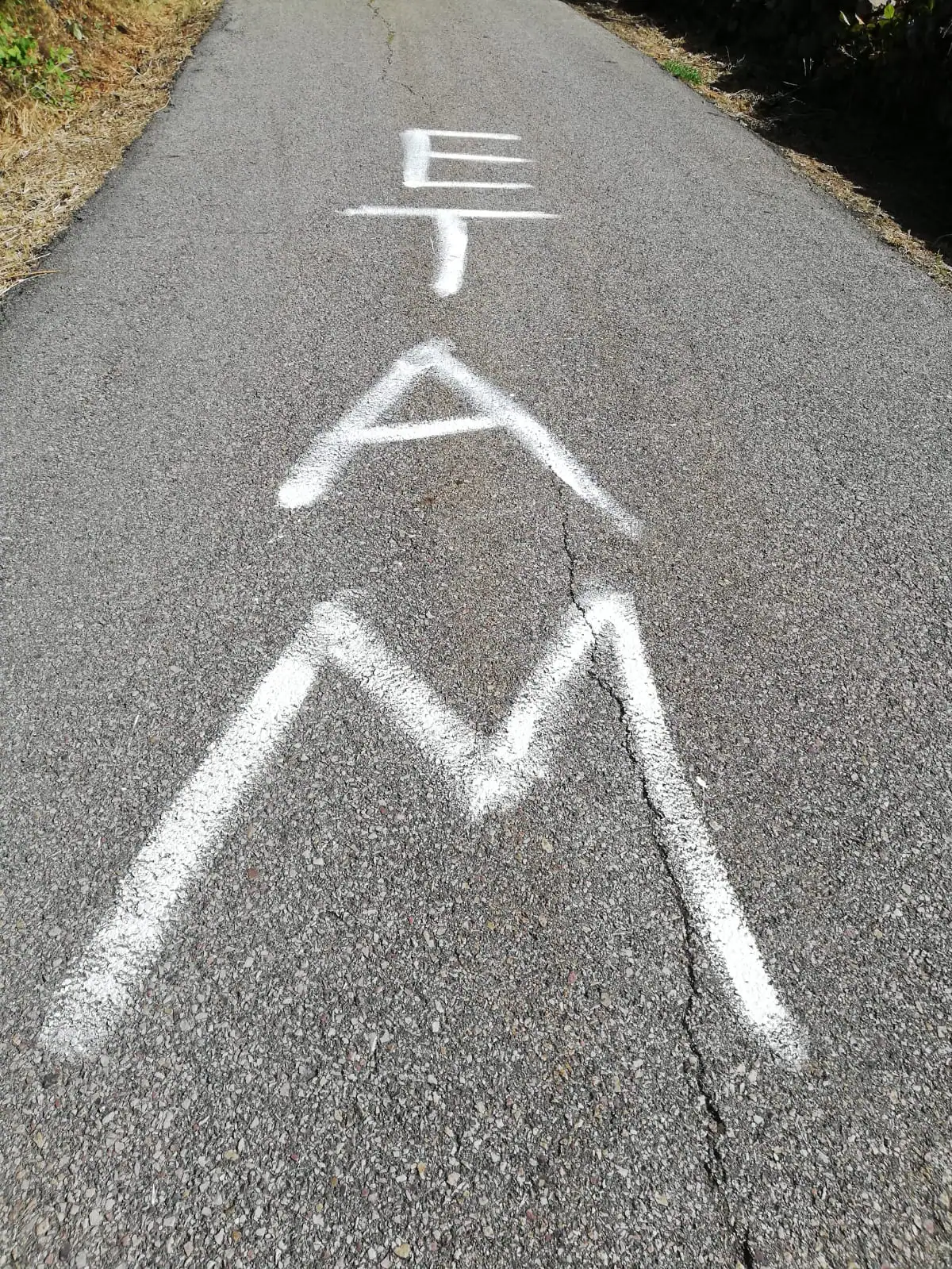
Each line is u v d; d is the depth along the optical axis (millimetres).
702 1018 1659
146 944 1713
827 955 1763
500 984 1682
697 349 3645
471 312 3777
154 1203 1401
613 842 1916
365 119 5797
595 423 3162
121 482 2777
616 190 5074
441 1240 1384
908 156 5676
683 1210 1435
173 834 1890
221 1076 1546
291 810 1938
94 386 3207
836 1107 1562
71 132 5328
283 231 4324
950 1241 1420
